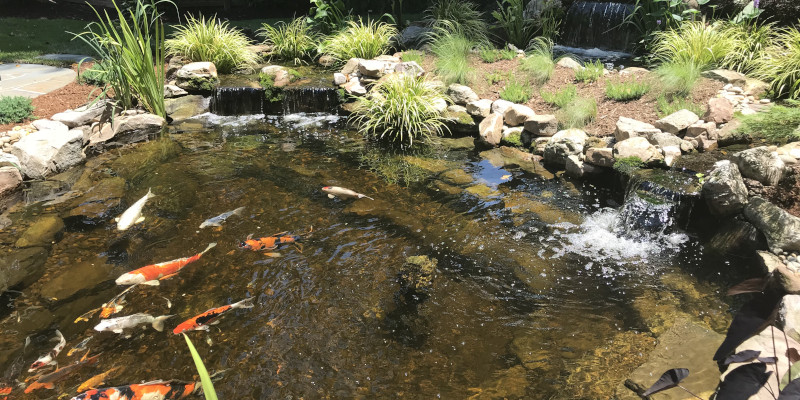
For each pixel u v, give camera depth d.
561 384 3.27
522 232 5.01
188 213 5.25
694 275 4.38
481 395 3.20
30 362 3.43
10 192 5.64
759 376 1.57
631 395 3.13
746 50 7.48
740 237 4.58
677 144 5.78
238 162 6.48
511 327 3.80
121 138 7.16
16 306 3.95
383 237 4.88
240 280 4.25
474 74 8.34
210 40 9.29
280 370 3.38
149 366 3.40
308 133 7.49
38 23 12.87
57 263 4.45
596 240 4.88
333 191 5.46
